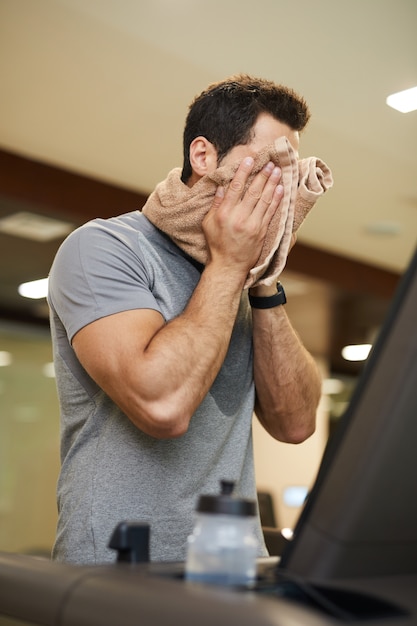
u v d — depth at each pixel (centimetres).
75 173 370
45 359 599
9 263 462
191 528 98
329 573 50
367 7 235
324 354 738
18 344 588
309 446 743
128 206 389
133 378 90
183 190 105
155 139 332
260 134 107
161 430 90
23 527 572
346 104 301
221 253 100
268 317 112
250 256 101
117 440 97
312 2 233
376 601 47
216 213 101
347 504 50
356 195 394
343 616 43
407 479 52
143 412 90
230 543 50
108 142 337
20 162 352
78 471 99
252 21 245
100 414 100
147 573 51
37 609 50
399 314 52
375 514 51
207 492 102
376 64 270
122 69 276
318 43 258
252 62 272
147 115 310
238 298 100
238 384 111
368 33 250
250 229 100
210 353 94
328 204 408
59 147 344
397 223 434
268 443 714
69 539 96
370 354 53
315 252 479
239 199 101
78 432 103
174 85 287
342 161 356
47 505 587
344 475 51
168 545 96
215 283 99
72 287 98
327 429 768
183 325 95
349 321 594
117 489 96
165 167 363
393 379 50
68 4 236
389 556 54
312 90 292
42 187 358
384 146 337
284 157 101
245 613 41
